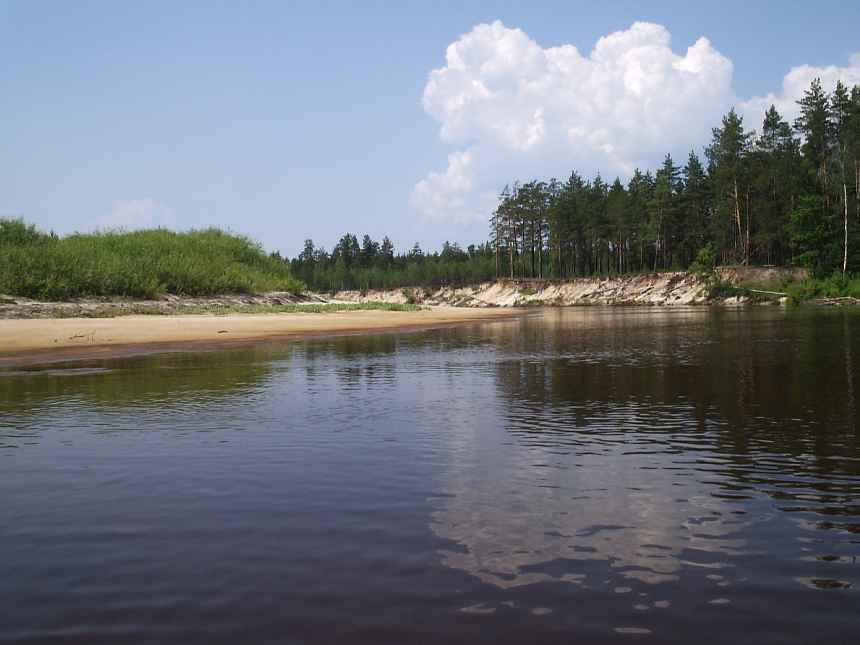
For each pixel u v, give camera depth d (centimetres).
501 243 14438
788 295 7475
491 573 434
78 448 831
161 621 373
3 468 732
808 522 534
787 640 349
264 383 1478
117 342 2727
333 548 480
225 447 830
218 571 441
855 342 2292
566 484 647
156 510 575
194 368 1809
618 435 881
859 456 748
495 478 672
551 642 345
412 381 1495
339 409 1121
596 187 13488
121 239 6588
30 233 5656
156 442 864
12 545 494
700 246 10738
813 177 8325
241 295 6425
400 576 430
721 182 9438
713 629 361
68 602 399
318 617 376
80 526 535
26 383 1505
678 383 1380
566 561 454
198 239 7356
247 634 357
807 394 1195
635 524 529
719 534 507
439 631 358
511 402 1178
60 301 4706
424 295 15900
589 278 11800
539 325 4247
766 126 9225
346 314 5591
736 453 771
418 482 657
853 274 7338
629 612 380
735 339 2583
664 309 7688
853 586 415
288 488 639
